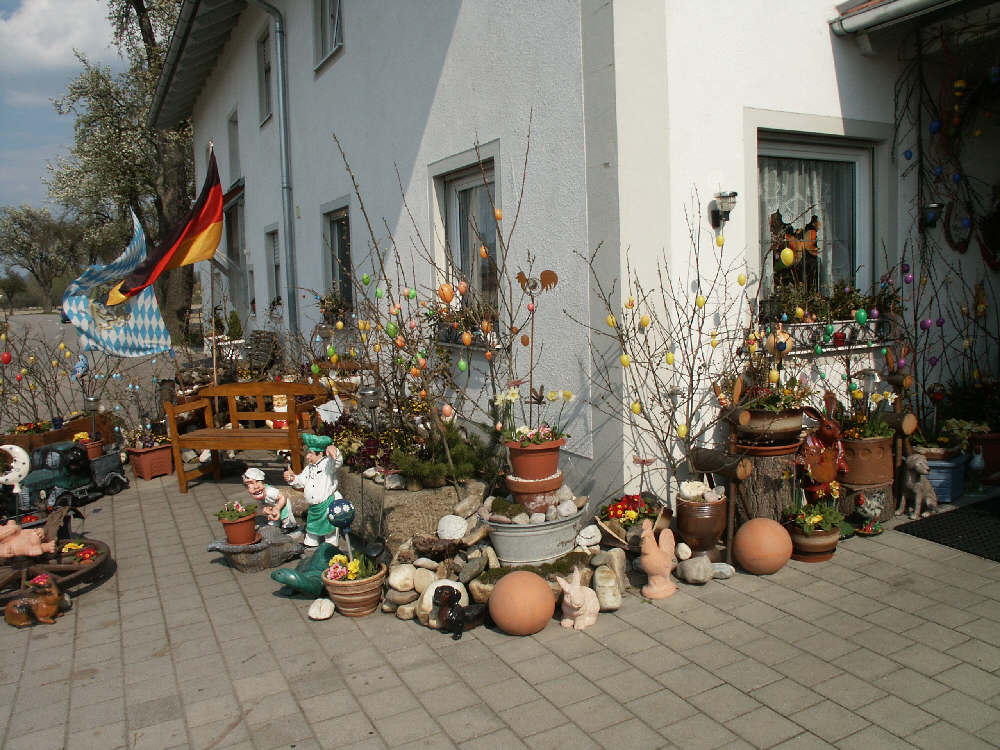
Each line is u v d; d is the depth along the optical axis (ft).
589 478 16.93
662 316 16.12
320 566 15.21
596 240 16.19
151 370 39.34
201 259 26.27
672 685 11.19
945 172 21.44
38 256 167.32
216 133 55.06
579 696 11.05
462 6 20.61
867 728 9.86
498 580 13.80
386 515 16.25
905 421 17.30
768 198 18.75
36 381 29.58
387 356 23.27
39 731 10.98
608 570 13.97
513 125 18.75
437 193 23.20
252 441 23.24
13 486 19.84
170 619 14.78
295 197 36.96
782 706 10.47
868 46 18.86
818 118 18.56
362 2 27.32
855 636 12.32
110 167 75.56
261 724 10.83
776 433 15.34
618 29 15.33
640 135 15.67
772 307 18.11
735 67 17.10
